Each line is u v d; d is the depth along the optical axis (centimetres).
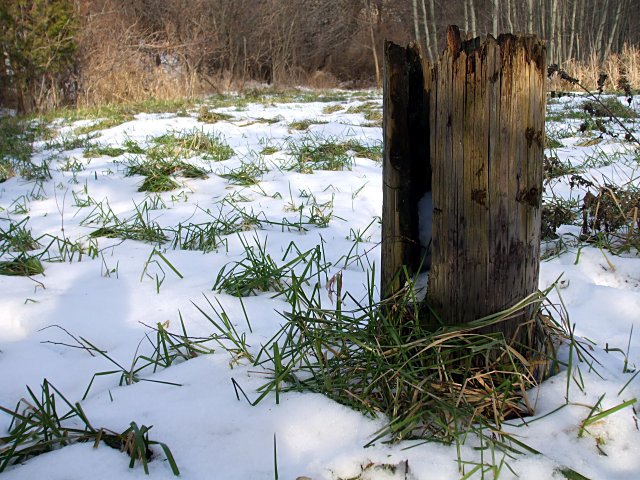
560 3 2158
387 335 200
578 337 225
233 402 190
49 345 245
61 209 488
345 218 445
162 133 898
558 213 363
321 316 216
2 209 479
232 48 2109
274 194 508
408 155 204
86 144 800
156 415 186
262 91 1995
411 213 207
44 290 299
